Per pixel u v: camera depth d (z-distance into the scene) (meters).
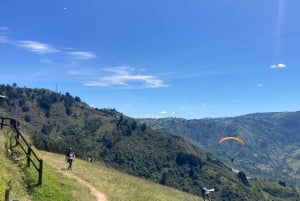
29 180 29.27
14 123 34.94
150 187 51.12
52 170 37.72
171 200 45.19
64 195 30.70
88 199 32.62
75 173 42.00
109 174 49.41
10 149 32.62
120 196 37.28
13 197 24.20
